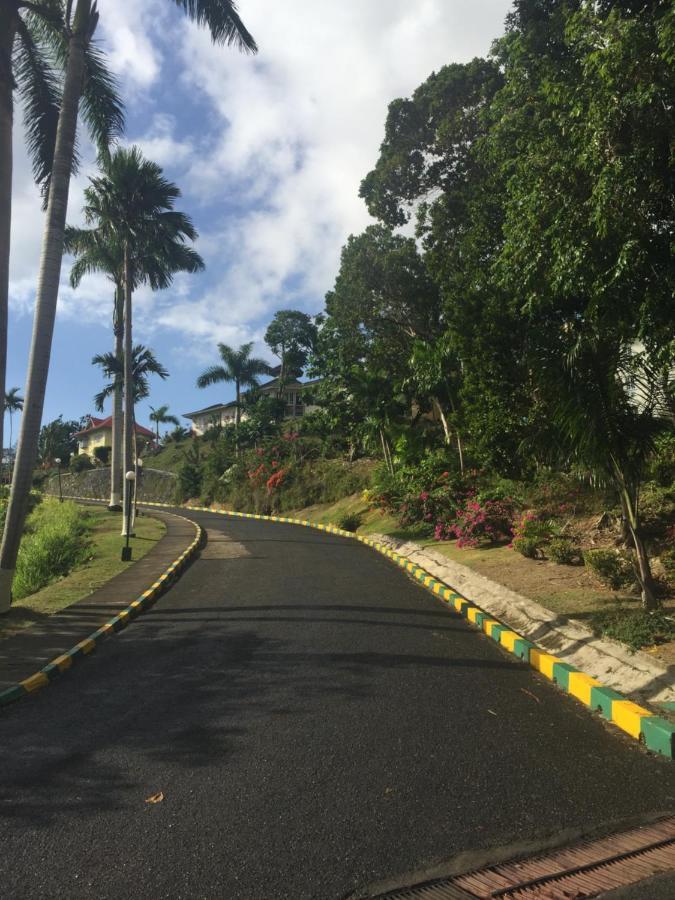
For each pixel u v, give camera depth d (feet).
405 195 91.04
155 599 39.58
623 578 30.42
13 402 241.14
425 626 29.32
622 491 25.89
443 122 80.48
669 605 25.99
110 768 14.70
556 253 22.34
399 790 13.17
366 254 94.07
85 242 84.28
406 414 104.53
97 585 42.86
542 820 11.93
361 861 10.62
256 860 10.71
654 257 20.26
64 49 42.27
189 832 11.67
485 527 51.21
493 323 45.11
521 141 29.94
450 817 12.05
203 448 206.08
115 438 122.93
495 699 19.10
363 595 37.81
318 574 47.34
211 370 173.27
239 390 176.86
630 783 13.46
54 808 12.79
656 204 20.54
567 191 22.21
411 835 11.42
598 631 23.45
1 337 36.70
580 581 33.40
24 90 42.96
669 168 20.20
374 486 94.53
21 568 53.01
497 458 49.42
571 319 31.96
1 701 19.75
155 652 26.04
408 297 93.76
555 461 30.42
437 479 67.92
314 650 25.00
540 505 49.49
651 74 19.67
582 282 22.06
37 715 18.88
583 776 13.82
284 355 196.44
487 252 55.83
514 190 25.07
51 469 257.55
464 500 62.39
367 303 97.14
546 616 27.37
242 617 32.12
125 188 79.66
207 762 14.84
